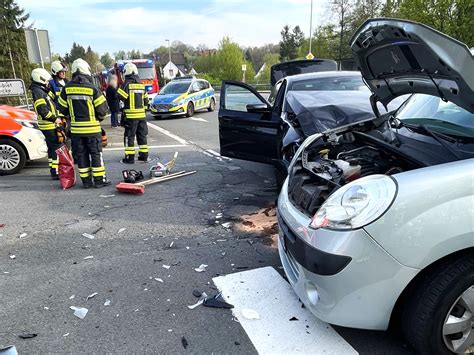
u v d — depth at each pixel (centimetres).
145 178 675
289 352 249
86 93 591
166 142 1075
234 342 260
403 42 246
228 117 623
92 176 650
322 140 355
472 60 203
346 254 212
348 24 3606
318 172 290
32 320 290
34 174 742
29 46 1020
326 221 225
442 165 216
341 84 604
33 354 256
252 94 589
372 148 309
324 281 223
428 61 242
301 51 4681
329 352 248
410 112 333
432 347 220
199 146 994
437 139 263
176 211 510
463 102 239
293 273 268
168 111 1634
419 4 1830
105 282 339
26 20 4631
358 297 217
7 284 342
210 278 340
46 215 512
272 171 701
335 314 227
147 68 2412
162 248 402
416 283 217
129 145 793
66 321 288
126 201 559
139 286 331
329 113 470
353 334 263
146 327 278
